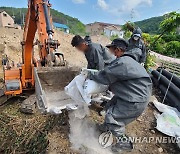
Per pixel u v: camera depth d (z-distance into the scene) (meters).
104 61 3.85
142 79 2.59
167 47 15.27
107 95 3.39
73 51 14.20
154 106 4.68
